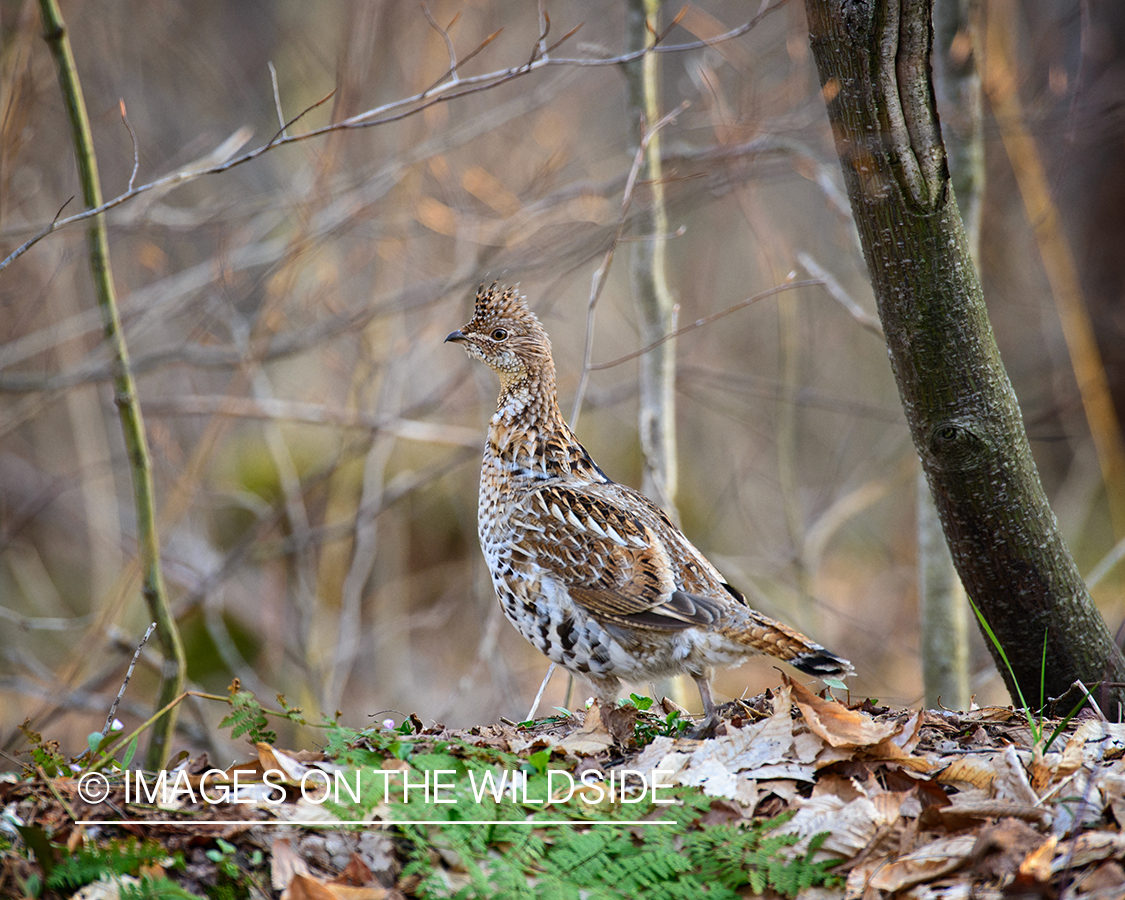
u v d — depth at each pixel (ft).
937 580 27.48
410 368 47.57
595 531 18.21
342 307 43.57
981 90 30.81
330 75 47.91
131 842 12.59
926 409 18.19
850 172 17.46
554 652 18.86
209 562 47.09
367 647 48.39
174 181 21.11
